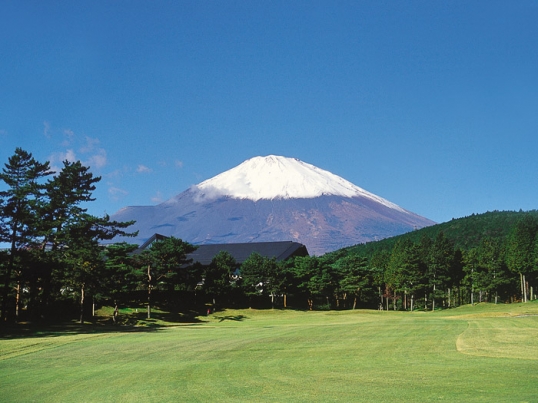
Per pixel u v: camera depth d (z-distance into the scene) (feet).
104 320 220.02
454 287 378.32
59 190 210.38
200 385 67.26
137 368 84.64
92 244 205.98
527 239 320.29
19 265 189.37
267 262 293.02
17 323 185.98
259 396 58.44
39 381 76.02
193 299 284.00
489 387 55.06
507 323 142.00
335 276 319.68
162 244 242.58
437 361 77.56
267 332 143.84
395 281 334.85
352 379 65.82
